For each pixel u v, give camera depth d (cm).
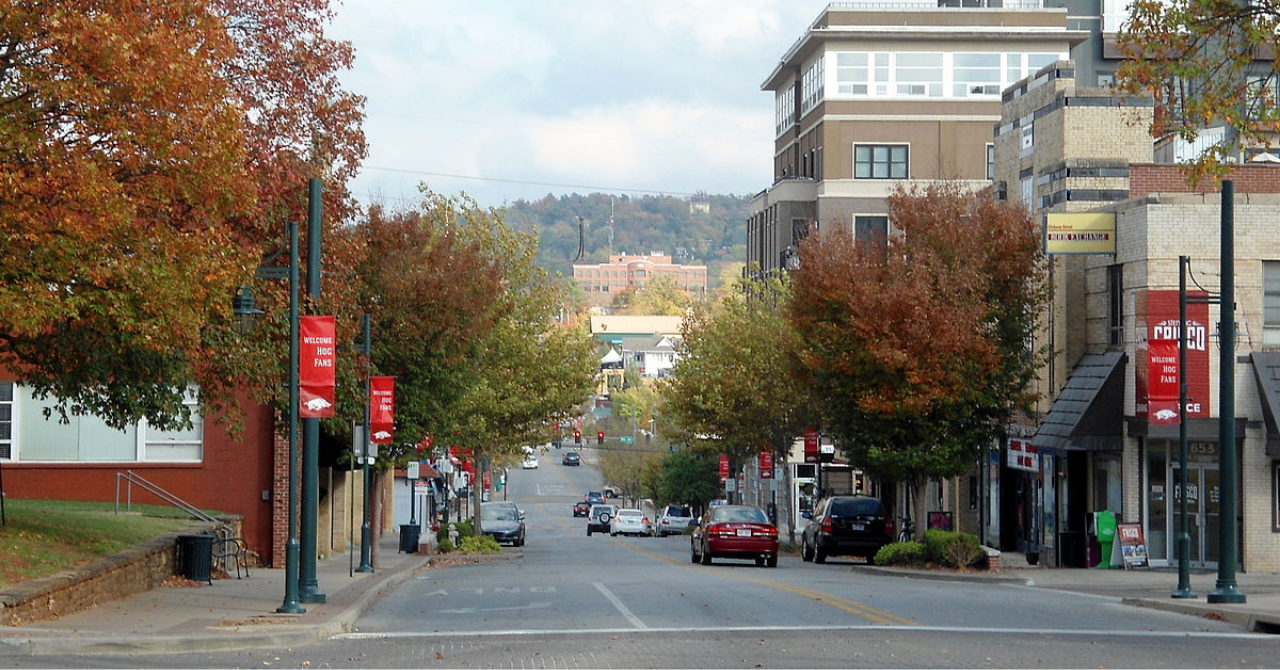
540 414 6525
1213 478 3928
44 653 1775
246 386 2911
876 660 1706
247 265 2408
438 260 4344
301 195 2847
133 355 2516
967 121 8975
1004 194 5138
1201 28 2480
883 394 4056
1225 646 1952
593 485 18150
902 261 4162
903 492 6306
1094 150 4481
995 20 9050
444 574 4022
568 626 2169
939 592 2989
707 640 1939
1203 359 3716
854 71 8988
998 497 5175
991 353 4009
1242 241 3888
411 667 1667
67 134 2222
